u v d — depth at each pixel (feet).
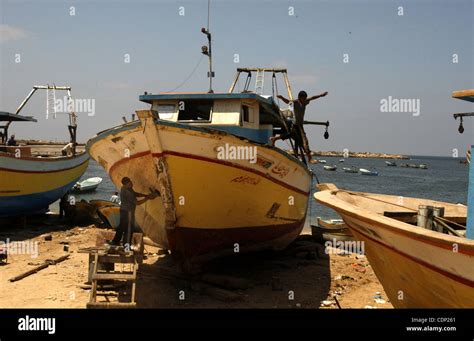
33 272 32.35
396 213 27.37
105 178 153.99
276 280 30.25
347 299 28.55
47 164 52.16
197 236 29.99
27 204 50.42
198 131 26.40
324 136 38.19
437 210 25.14
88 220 54.34
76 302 26.30
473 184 20.10
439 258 17.17
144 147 27.78
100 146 30.91
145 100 34.27
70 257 37.47
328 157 578.66
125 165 30.12
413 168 384.06
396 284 21.50
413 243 17.97
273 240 36.24
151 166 28.19
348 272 35.04
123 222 29.04
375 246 21.20
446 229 22.72
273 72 44.27
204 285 29.09
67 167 57.47
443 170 364.17
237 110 32.94
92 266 29.22
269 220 33.96
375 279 33.19
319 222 53.88
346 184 180.96
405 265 19.51
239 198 30.12
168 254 40.04
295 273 34.53
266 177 30.99
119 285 29.14
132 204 29.09
